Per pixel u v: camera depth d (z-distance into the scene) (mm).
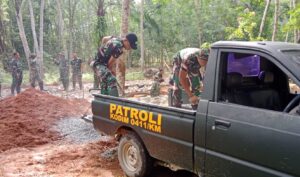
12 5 33906
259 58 4098
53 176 5676
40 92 11539
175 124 4320
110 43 6789
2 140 7844
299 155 3070
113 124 5488
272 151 3277
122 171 5750
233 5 30500
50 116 9438
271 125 3312
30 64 18578
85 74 29844
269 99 3938
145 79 26047
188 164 4230
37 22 37562
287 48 3637
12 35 34906
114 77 6914
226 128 3689
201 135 3975
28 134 8219
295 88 4348
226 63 3971
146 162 5031
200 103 4020
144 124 4848
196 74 5293
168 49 34844
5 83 23125
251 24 14516
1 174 5781
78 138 7992
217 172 3850
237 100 3902
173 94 5590
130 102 5102
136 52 36812
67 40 36562
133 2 31047
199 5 29453
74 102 11805
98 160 6293
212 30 30859
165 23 33531
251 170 3477
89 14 37625
